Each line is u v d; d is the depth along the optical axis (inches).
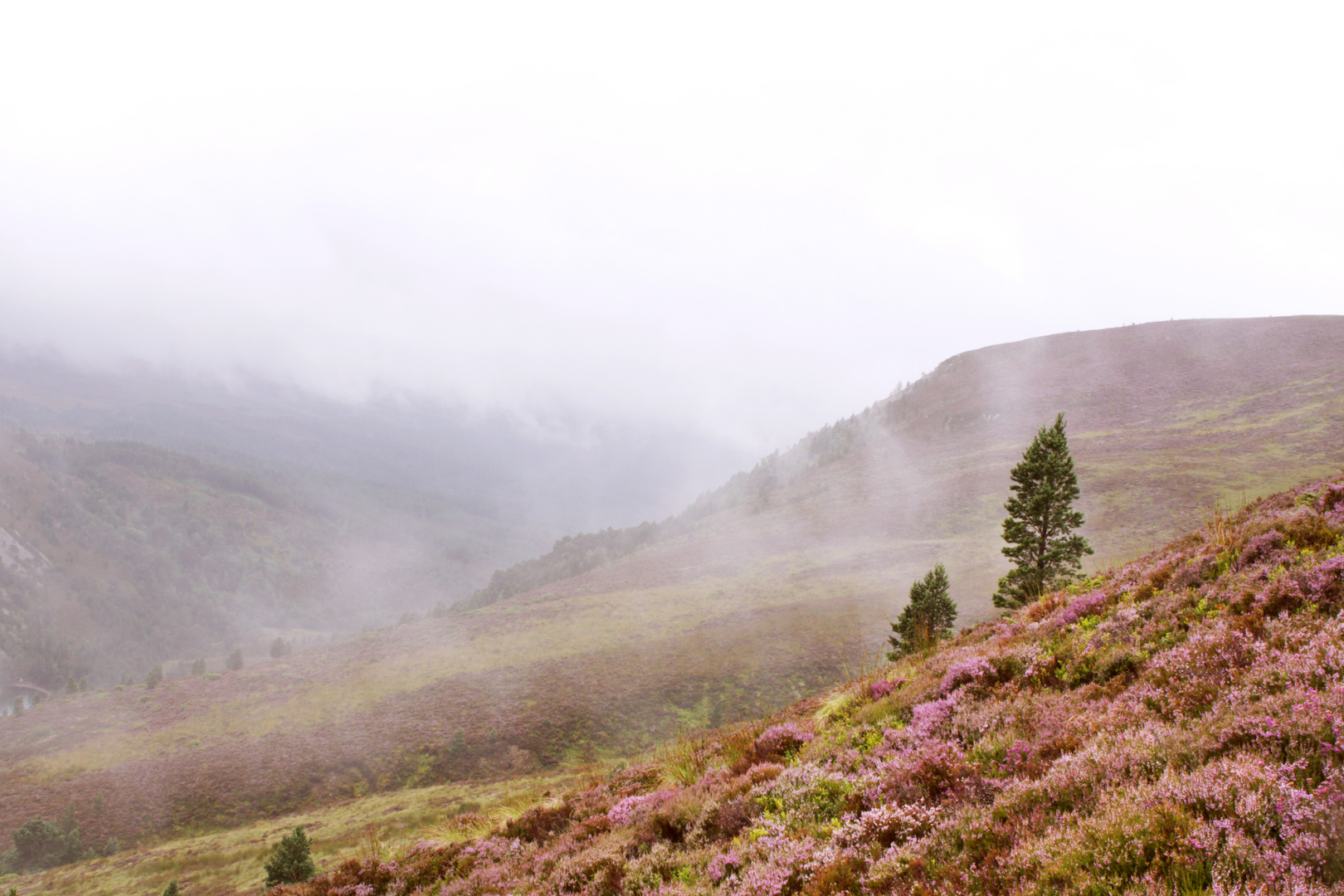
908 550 5590.6
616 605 6195.9
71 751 4857.3
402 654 6092.5
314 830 3016.7
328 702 5123.0
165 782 4151.1
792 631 4520.2
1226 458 4913.9
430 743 4101.9
